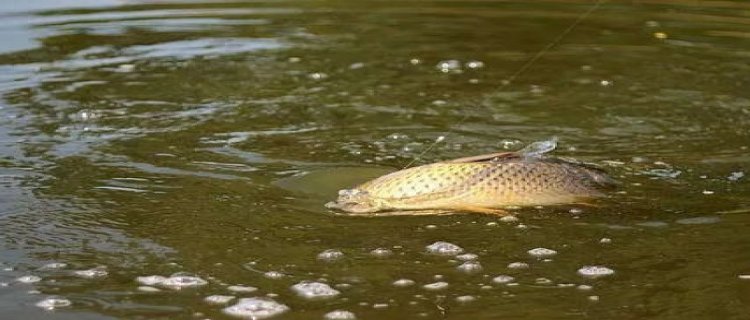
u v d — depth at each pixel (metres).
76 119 7.28
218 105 7.72
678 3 11.89
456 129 7.23
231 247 4.98
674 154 6.66
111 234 5.15
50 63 8.90
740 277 4.61
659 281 4.57
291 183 6.00
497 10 11.46
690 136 7.08
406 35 10.23
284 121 7.35
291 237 5.12
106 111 7.49
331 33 10.30
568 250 4.95
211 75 8.60
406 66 9.03
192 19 10.84
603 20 10.93
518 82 8.55
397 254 4.89
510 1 11.95
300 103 7.82
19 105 7.61
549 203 5.51
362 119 7.44
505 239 5.09
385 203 5.54
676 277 4.62
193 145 6.73
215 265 4.75
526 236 5.12
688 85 8.41
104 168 6.22
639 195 5.75
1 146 6.62
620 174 6.17
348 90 8.23
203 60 9.12
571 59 9.33
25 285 4.50
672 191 5.85
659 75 8.73
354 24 10.73
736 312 4.24
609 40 10.04
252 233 5.18
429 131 7.17
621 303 4.33
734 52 9.47
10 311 4.23
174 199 5.69
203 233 5.17
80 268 4.70
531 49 9.69
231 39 9.96
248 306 4.27
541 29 10.52
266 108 7.68
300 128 7.18
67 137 6.86
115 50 9.41
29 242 5.02
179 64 8.96
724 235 5.14
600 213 5.45
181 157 6.47
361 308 4.27
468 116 7.57
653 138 7.04
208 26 10.51
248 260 4.82
